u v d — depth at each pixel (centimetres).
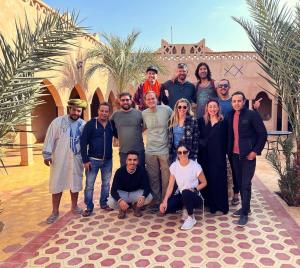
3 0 771
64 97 1153
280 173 617
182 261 370
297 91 540
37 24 337
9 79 329
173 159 523
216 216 519
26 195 669
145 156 537
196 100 600
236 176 508
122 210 513
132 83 1438
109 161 551
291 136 601
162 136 520
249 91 1869
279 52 517
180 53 1873
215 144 509
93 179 531
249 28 572
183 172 484
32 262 375
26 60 330
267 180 784
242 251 394
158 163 534
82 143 505
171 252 394
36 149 1343
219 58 1869
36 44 330
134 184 519
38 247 415
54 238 443
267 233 448
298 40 505
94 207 580
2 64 336
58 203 516
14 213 554
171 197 512
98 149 525
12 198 646
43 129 1703
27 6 871
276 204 584
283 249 398
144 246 412
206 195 539
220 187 520
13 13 809
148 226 482
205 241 424
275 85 568
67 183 512
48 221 502
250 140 473
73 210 541
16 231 471
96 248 409
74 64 1234
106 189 561
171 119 514
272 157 641
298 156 578
